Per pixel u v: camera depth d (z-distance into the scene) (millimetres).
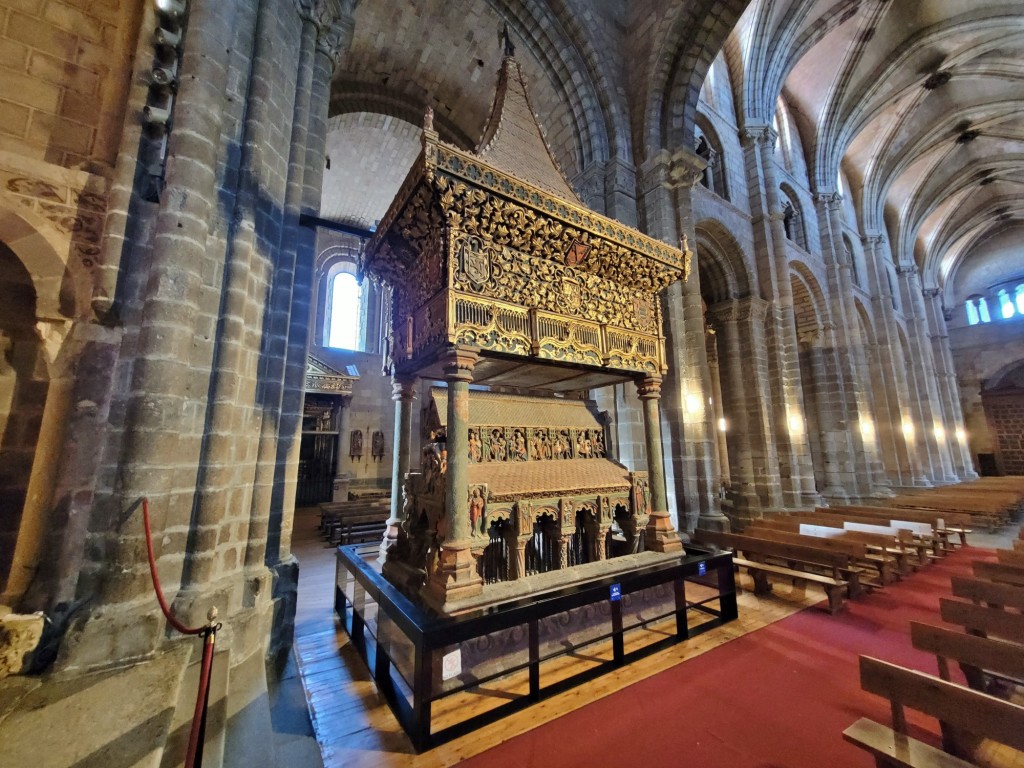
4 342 3574
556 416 5133
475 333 3664
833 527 7613
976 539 9398
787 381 12148
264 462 4082
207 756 2078
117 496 2961
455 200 3549
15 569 3006
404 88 10750
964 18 14359
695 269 9547
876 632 4297
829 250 16297
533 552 4629
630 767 2508
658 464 4871
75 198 3553
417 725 2701
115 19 3961
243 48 4137
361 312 18859
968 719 1923
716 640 4137
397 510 5539
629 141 9836
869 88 16453
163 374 3137
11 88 3465
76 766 1819
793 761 2514
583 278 4547
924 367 21938
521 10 9055
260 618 3629
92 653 2695
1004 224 26469
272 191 4336
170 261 3268
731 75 13859
